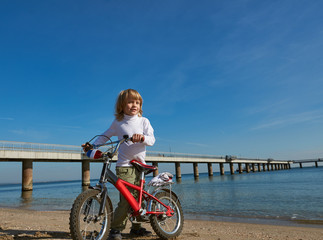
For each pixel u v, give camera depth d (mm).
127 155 3154
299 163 172250
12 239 3459
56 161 31406
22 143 24625
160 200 3240
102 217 2719
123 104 3285
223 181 38781
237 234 4297
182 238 3428
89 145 2996
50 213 8633
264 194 15844
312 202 11180
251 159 97625
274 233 4609
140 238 3318
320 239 3910
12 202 15562
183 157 52625
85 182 33188
